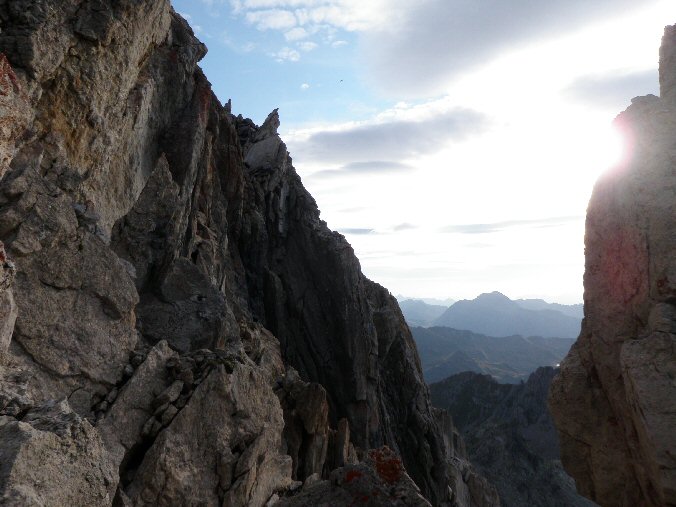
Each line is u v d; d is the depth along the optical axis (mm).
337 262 48750
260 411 17891
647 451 8453
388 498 8031
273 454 18266
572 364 10992
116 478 7805
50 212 15203
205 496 15312
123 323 16828
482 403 151000
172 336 22859
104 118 21297
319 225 52250
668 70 10422
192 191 30688
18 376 9500
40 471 6598
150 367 16469
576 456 10758
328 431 28562
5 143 11195
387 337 52906
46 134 18328
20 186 14773
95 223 17469
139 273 24109
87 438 7555
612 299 10086
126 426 15211
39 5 18000
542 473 97188
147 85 25703
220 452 16031
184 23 35625
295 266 48938
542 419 127125
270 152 53250
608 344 10125
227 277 41812
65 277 15406
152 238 25203
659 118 9672
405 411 51562
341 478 8445
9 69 11211
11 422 6953
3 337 10031
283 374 31734
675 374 8180
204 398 16234
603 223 10453
